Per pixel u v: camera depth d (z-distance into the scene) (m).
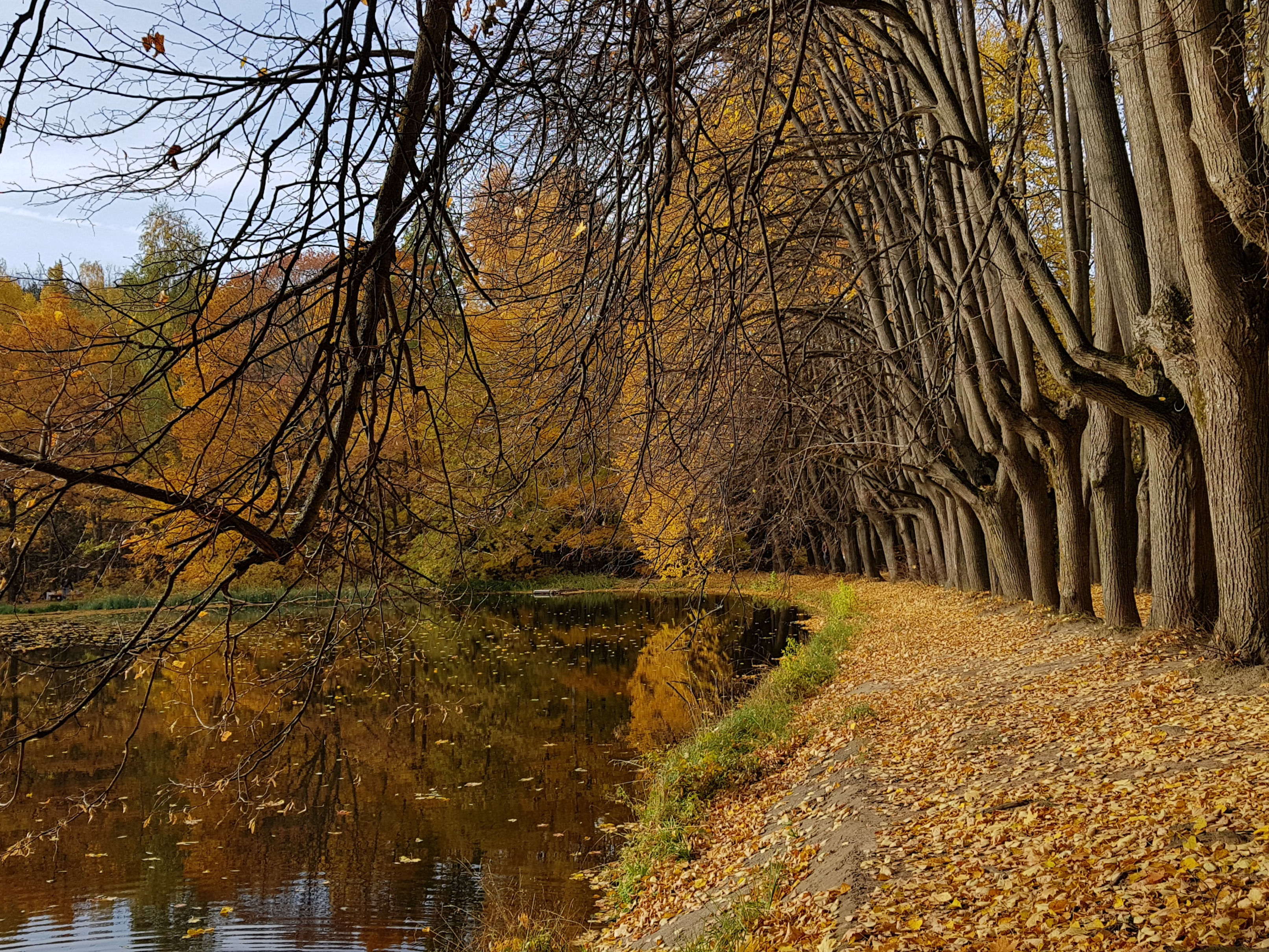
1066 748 8.81
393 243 2.71
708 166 6.92
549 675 21.36
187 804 12.27
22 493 2.51
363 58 2.59
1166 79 9.14
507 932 8.19
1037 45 14.67
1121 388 11.48
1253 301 9.19
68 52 2.49
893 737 11.10
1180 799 6.53
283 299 2.70
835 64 12.60
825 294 14.41
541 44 3.74
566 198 4.15
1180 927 4.69
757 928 6.81
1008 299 12.74
